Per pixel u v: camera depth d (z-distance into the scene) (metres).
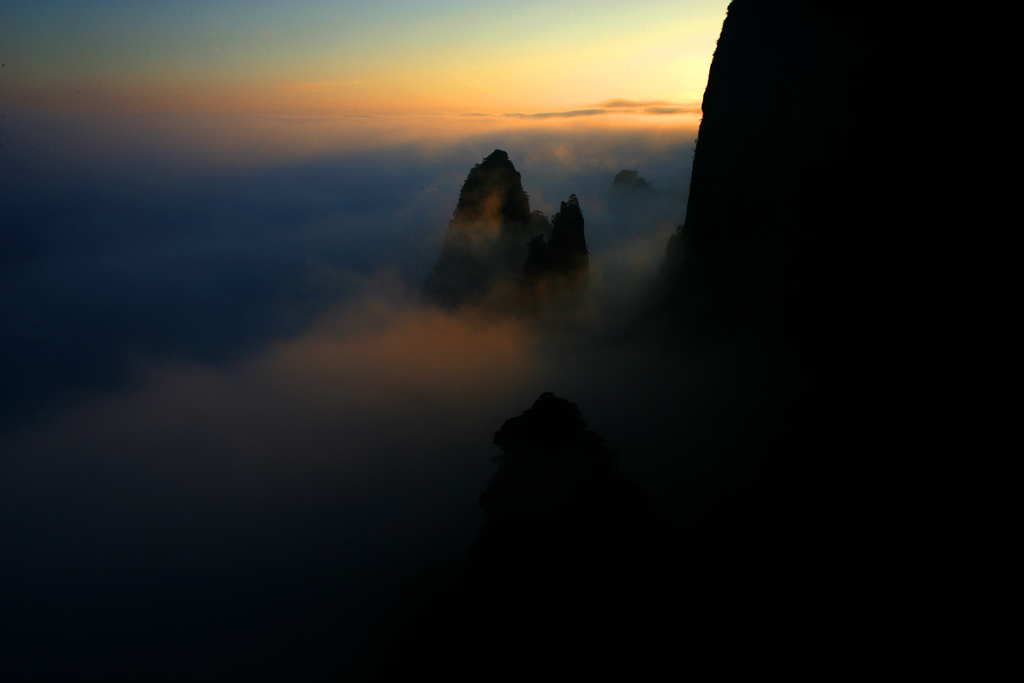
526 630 14.88
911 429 12.67
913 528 10.99
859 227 17.81
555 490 18.25
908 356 14.06
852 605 10.70
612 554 15.84
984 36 13.90
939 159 14.80
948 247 14.05
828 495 13.36
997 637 8.59
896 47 17.08
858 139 18.44
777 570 12.52
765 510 14.57
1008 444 10.50
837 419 15.14
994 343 11.91
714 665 11.45
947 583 9.74
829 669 10.04
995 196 13.01
